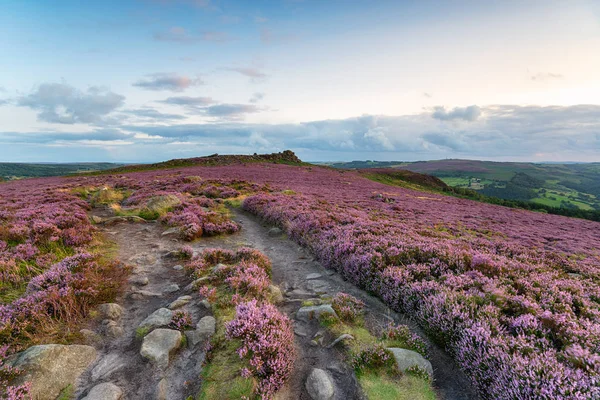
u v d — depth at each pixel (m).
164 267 10.48
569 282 9.12
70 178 51.94
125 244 12.71
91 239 11.88
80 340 5.91
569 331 5.66
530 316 6.09
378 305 8.20
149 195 22.89
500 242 16.47
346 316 7.15
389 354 5.52
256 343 5.35
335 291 9.12
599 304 7.71
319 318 7.02
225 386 4.74
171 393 4.79
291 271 11.00
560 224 35.53
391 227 15.95
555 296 7.71
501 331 5.64
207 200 23.75
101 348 5.87
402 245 11.12
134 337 6.25
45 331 5.92
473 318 6.05
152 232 14.98
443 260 9.84
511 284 8.40
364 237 12.35
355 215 20.27
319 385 4.91
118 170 75.62
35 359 4.87
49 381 4.73
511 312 6.80
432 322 6.45
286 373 5.12
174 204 19.81
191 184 33.69
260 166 86.44
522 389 4.34
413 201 40.69
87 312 6.85
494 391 4.59
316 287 9.46
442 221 25.00
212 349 5.65
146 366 5.36
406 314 7.65
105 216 17.66
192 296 8.02
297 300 8.41
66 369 5.06
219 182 38.03
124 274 9.31
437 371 5.57
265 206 21.67
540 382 4.29
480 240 16.47
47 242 10.76
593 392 3.97
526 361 4.64
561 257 14.72
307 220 16.09
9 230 11.03
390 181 83.50
